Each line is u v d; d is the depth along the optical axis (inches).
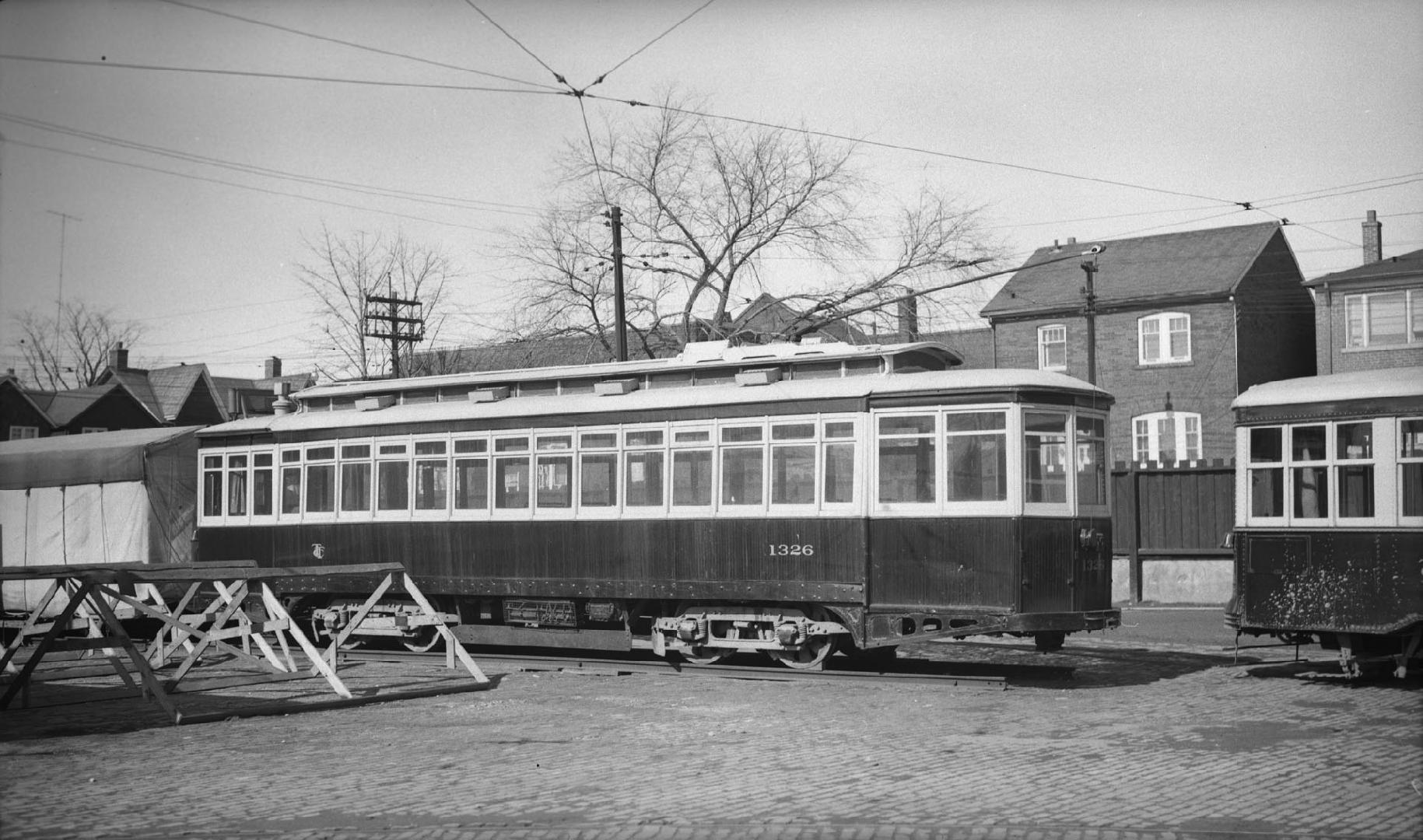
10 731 490.6
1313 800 331.6
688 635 645.3
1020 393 570.3
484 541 705.6
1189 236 1771.7
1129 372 1697.8
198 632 604.7
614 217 1179.9
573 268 1418.6
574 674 650.8
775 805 335.6
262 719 515.8
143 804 352.5
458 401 749.3
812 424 609.6
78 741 465.4
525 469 695.1
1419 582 528.7
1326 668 626.2
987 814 320.5
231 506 816.9
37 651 551.5
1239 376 1631.4
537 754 422.0
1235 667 639.1
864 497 593.6
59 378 2800.2
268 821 328.8
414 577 728.3
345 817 332.2
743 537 623.8
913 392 587.8
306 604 796.6
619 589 658.8
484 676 629.9
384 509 745.0
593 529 669.3
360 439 759.1
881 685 582.6
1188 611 991.0
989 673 617.3
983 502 570.9
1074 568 579.8
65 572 557.9
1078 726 461.1
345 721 507.2
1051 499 577.0
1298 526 562.3
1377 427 543.2
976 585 569.6
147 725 503.5
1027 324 1772.9
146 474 888.9
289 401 839.7
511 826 318.0
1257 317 1670.8
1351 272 1486.2
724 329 1397.6
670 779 374.0
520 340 1424.7
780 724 474.9
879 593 589.9
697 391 647.8
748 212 1412.4
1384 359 1464.1
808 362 645.3
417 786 371.6
